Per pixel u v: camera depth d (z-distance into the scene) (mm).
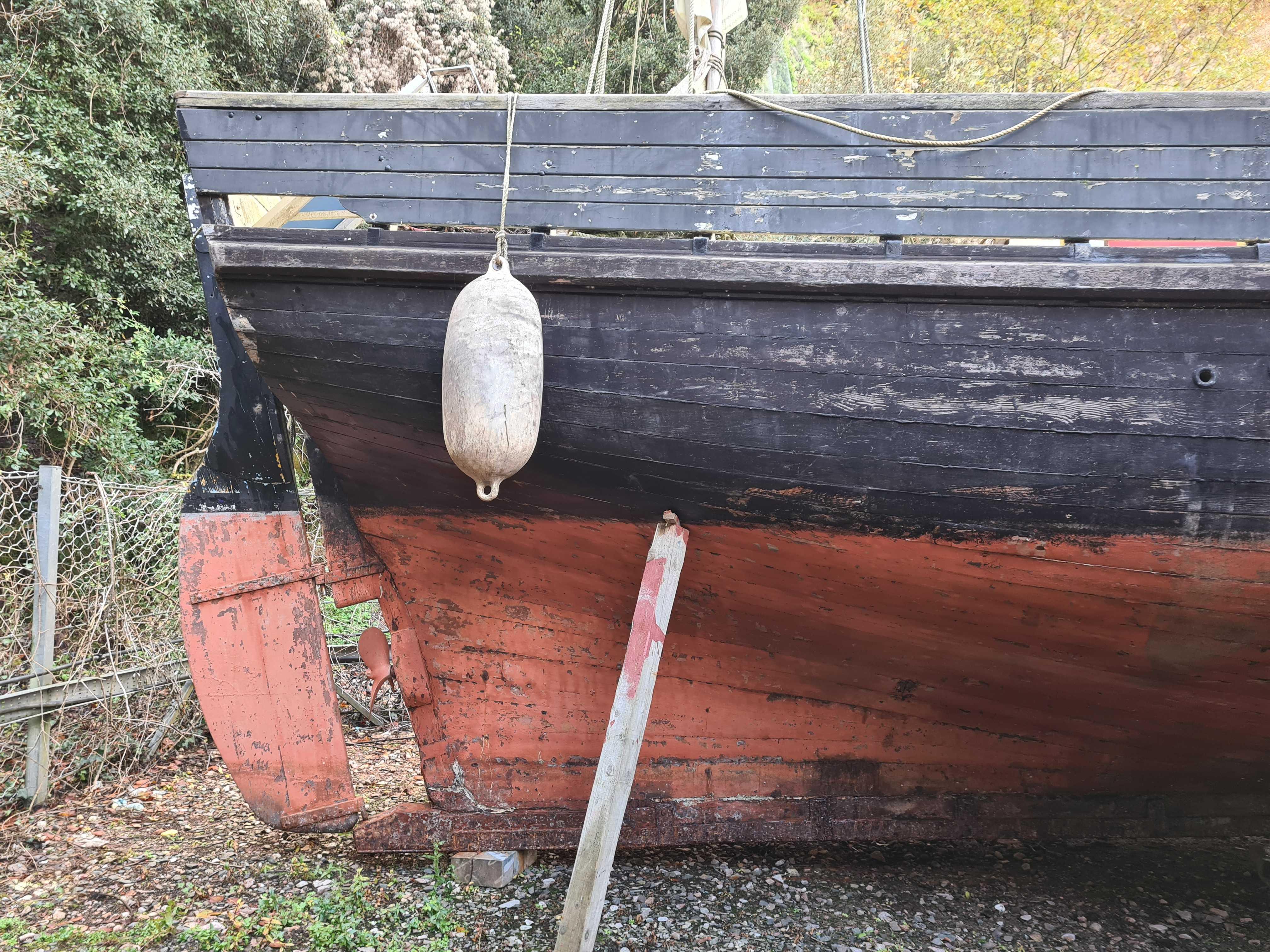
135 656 3996
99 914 2580
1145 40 14555
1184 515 2373
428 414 2518
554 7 13812
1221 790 3070
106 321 7238
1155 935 2611
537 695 2963
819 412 2373
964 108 2283
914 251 2301
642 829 2910
